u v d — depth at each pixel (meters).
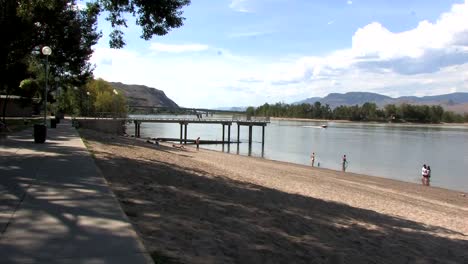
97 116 96.62
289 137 109.19
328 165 50.56
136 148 28.42
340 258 8.12
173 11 16.56
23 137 24.12
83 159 14.81
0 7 27.05
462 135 137.50
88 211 7.49
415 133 145.12
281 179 24.66
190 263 5.95
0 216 6.99
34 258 5.21
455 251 10.93
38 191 9.03
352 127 190.38
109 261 5.21
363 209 16.27
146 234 6.92
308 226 10.35
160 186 11.74
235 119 94.62
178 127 162.62
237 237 7.89
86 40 43.25
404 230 12.81
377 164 53.72
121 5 16.53
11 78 38.06
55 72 51.72
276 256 7.32
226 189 13.94
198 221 8.45
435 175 44.97
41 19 32.50
